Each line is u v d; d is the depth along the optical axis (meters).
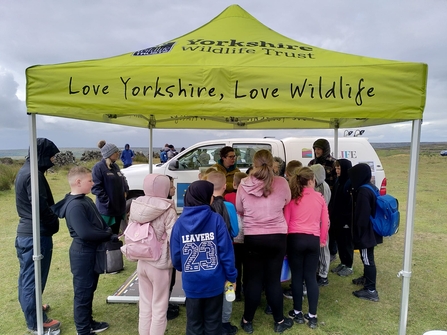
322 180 3.46
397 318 3.05
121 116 4.44
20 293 2.71
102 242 2.53
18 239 2.69
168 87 2.30
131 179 6.31
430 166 25.80
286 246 2.75
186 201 2.22
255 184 2.63
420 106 2.27
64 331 2.83
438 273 4.15
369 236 3.23
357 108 2.28
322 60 2.50
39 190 2.61
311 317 2.86
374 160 6.16
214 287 2.15
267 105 2.28
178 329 2.90
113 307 3.29
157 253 2.35
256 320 3.04
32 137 2.47
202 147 6.45
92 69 2.32
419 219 7.23
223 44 2.75
